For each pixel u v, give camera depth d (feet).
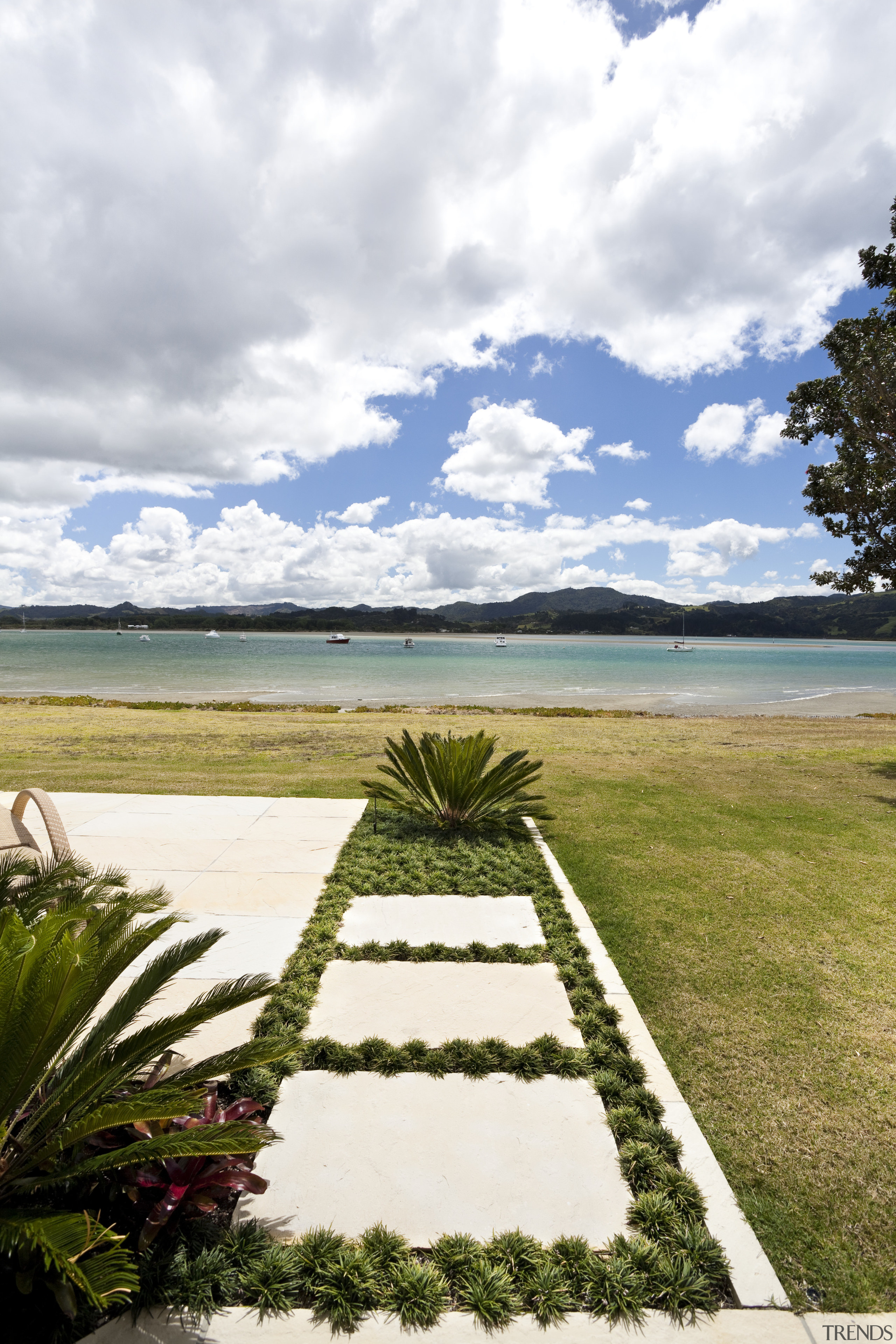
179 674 135.85
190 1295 5.67
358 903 14.39
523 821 21.35
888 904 15.31
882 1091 8.84
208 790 25.58
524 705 88.58
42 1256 5.44
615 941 13.14
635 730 54.29
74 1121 6.39
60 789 25.43
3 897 9.23
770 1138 7.95
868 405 32.60
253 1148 5.43
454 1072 8.77
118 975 6.84
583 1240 6.32
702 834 20.98
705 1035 10.04
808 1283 6.09
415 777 21.07
